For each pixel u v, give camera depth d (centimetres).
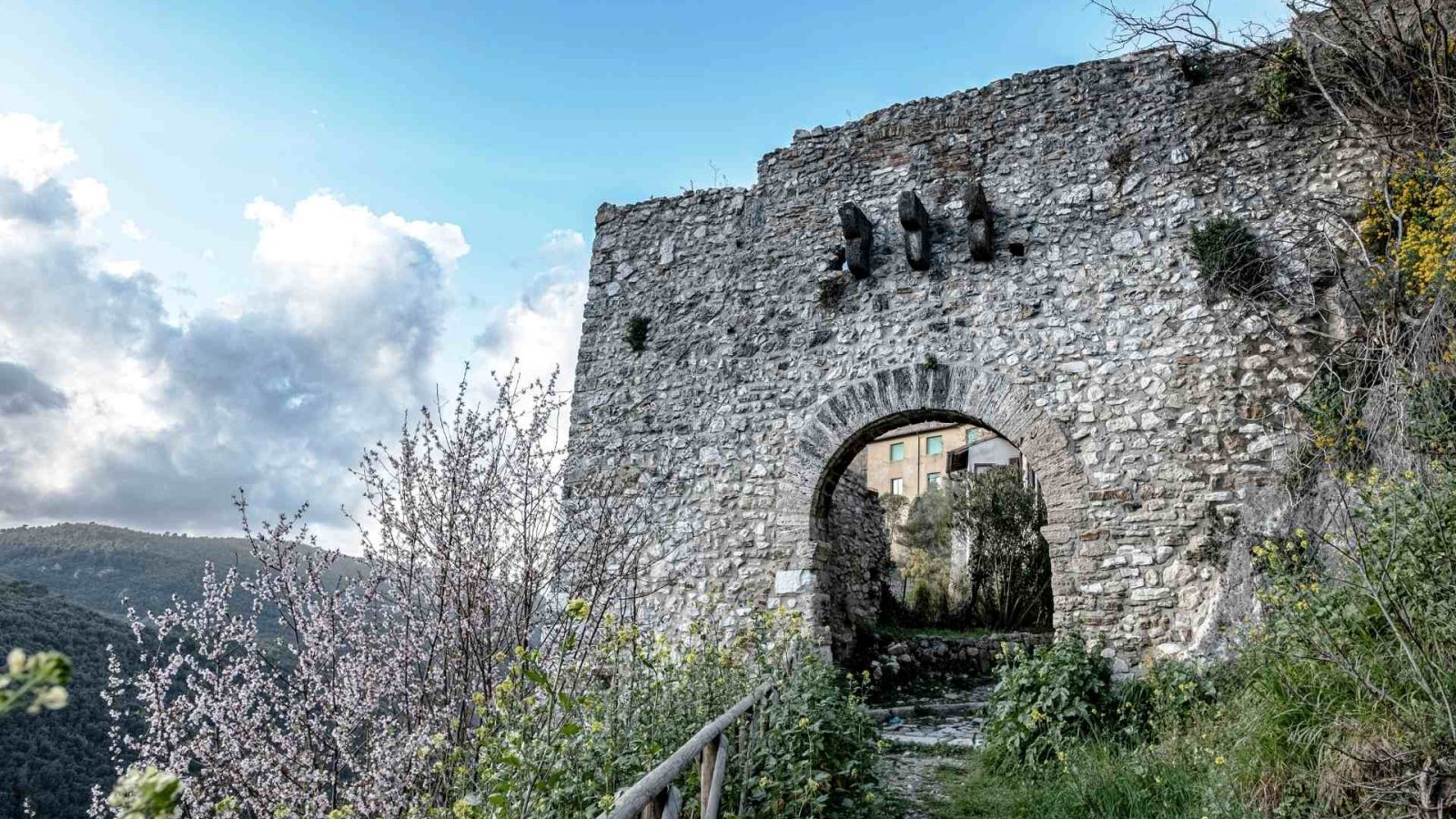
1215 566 798
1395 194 789
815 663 627
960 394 932
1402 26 800
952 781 653
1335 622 479
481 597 524
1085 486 862
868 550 1345
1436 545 441
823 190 1066
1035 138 978
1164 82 941
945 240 985
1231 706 575
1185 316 870
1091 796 520
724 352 1059
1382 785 390
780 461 995
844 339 1002
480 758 402
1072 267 926
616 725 431
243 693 505
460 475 556
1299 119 880
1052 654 730
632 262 1153
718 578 984
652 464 1054
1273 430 811
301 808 471
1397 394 648
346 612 539
